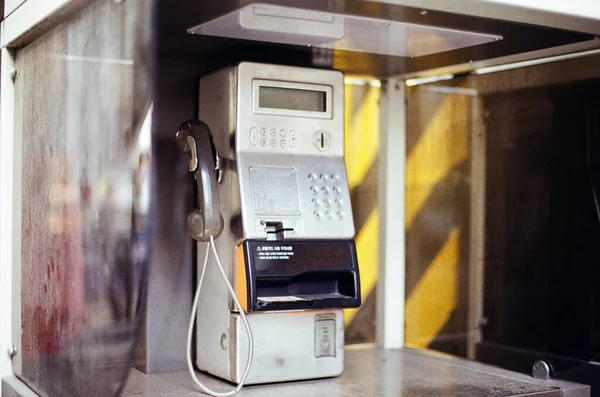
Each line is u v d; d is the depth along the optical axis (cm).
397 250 186
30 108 144
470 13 123
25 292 145
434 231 178
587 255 140
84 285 114
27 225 144
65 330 122
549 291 149
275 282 140
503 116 160
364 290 185
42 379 134
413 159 185
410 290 185
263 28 133
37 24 130
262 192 138
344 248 145
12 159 152
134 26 100
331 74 151
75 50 120
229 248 139
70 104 122
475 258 167
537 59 152
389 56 159
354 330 184
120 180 101
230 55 159
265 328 139
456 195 172
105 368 104
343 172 150
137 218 99
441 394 135
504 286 159
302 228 141
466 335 169
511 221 158
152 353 153
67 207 122
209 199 133
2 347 151
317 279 146
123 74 101
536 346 151
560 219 146
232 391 131
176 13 123
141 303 97
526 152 154
